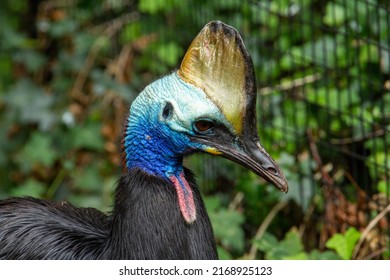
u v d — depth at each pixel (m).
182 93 7.96
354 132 12.05
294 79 12.77
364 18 12.46
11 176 14.91
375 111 12.14
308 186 12.29
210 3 13.78
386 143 11.80
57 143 14.80
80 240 8.34
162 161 8.12
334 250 11.63
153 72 14.67
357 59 11.73
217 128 7.98
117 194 8.12
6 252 8.35
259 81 13.00
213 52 7.98
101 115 14.86
